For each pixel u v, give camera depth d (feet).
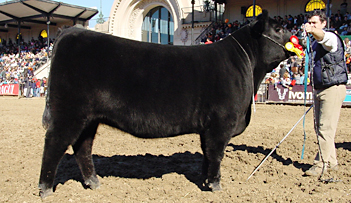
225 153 20.21
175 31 99.35
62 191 13.61
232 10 95.50
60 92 12.41
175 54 13.16
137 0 108.27
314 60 15.74
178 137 25.66
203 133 13.23
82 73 12.46
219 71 13.07
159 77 12.64
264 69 14.46
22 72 104.88
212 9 96.02
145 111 12.55
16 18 116.16
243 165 17.80
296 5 85.76
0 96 92.12
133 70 12.59
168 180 15.33
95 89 12.46
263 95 54.60
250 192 13.69
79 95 12.42
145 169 17.28
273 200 12.82
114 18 112.88
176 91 12.64
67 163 18.34
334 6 80.02
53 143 12.33
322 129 15.75
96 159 19.29
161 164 18.24
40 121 35.81
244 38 14.10
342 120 34.45
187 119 12.80
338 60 15.28
